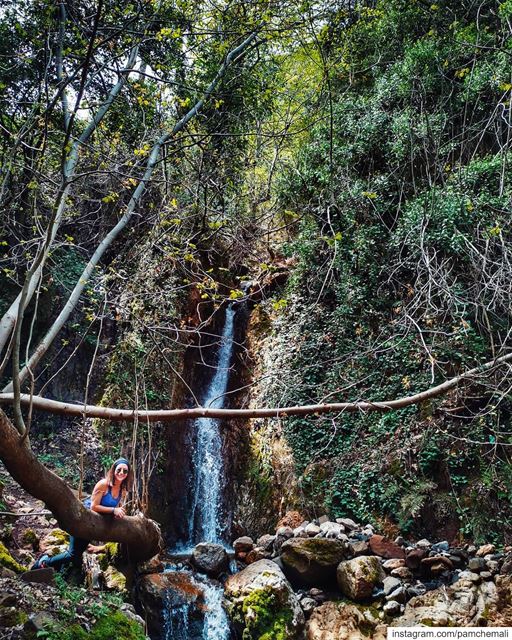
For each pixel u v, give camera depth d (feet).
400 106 33.32
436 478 24.27
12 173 21.59
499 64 29.17
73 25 23.34
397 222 29.66
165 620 20.04
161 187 28.25
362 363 28.55
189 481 31.17
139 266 31.35
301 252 32.89
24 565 18.17
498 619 18.52
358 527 24.66
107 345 31.86
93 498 16.90
